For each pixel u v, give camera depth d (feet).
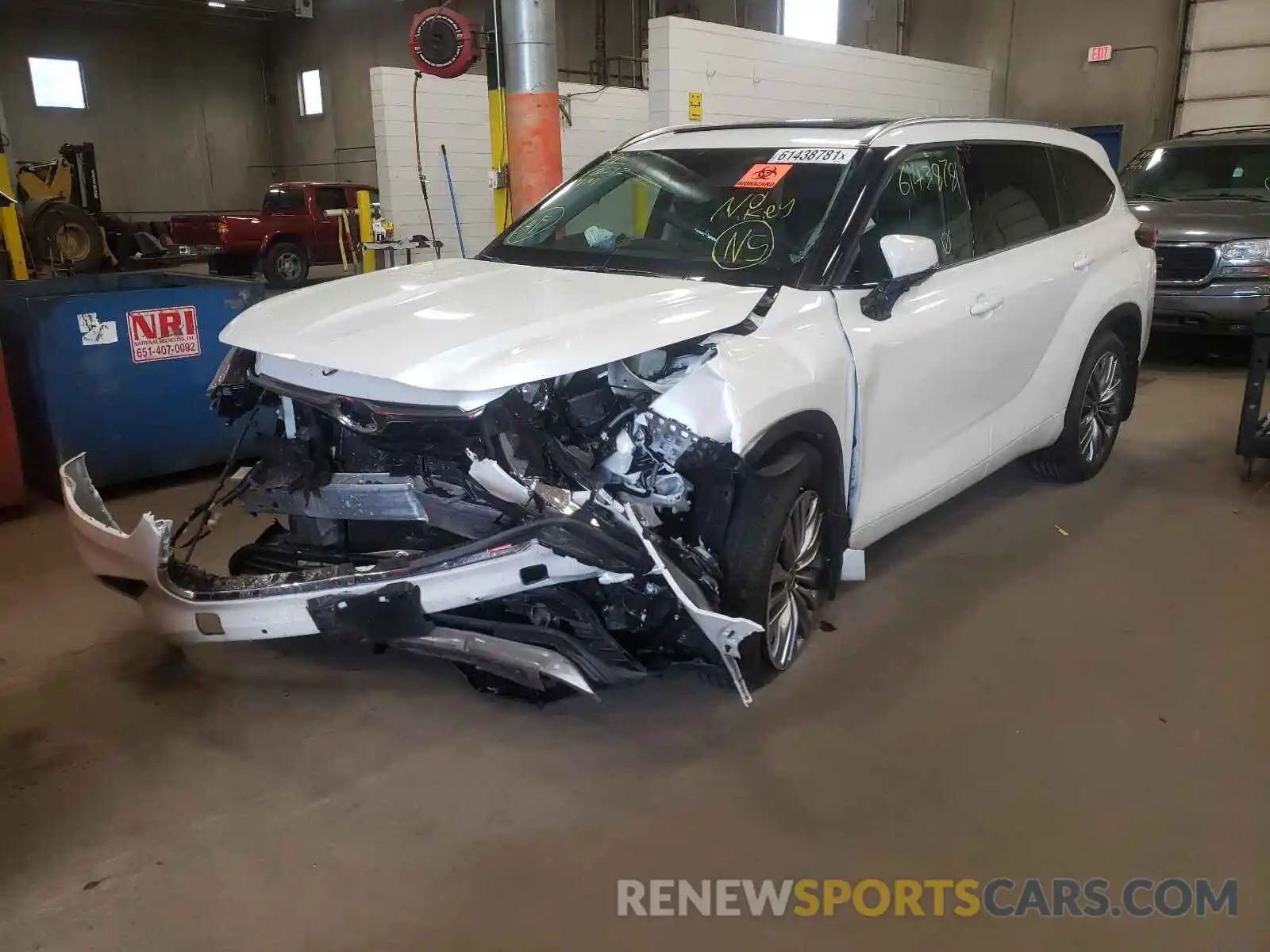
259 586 9.84
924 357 12.14
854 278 11.51
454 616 9.73
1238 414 22.56
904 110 40.52
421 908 7.81
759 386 9.53
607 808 9.01
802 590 11.41
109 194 80.79
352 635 9.68
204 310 18.21
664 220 12.73
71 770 9.64
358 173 80.18
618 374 9.80
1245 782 9.34
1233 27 40.78
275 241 50.90
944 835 8.64
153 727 10.39
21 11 74.59
